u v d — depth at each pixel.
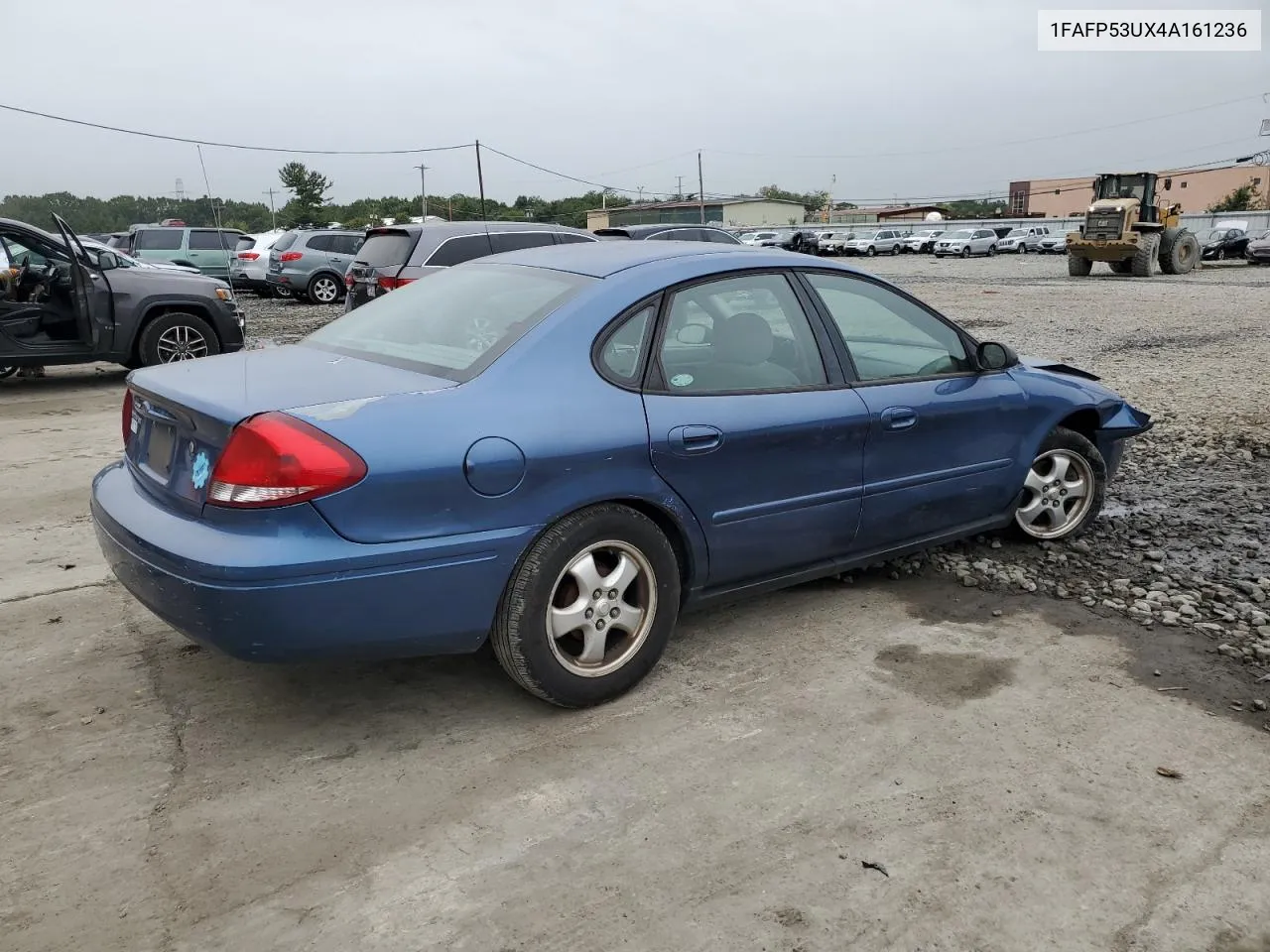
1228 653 3.90
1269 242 35.31
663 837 2.76
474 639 3.19
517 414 3.14
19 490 6.31
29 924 2.41
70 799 2.92
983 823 2.82
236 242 23.64
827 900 2.51
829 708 3.48
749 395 3.71
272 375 3.37
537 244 12.16
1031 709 3.47
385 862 2.65
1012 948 2.36
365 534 2.89
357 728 3.34
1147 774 3.07
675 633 4.11
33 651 3.91
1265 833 2.79
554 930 2.40
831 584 4.64
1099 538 5.30
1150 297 21.53
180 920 2.43
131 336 10.41
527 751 3.20
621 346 3.43
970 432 4.47
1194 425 8.26
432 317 3.74
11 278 9.72
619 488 3.31
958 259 48.84
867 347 4.18
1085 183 102.69
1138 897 2.53
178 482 3.14
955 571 4.77
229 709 3.46
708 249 4.00
